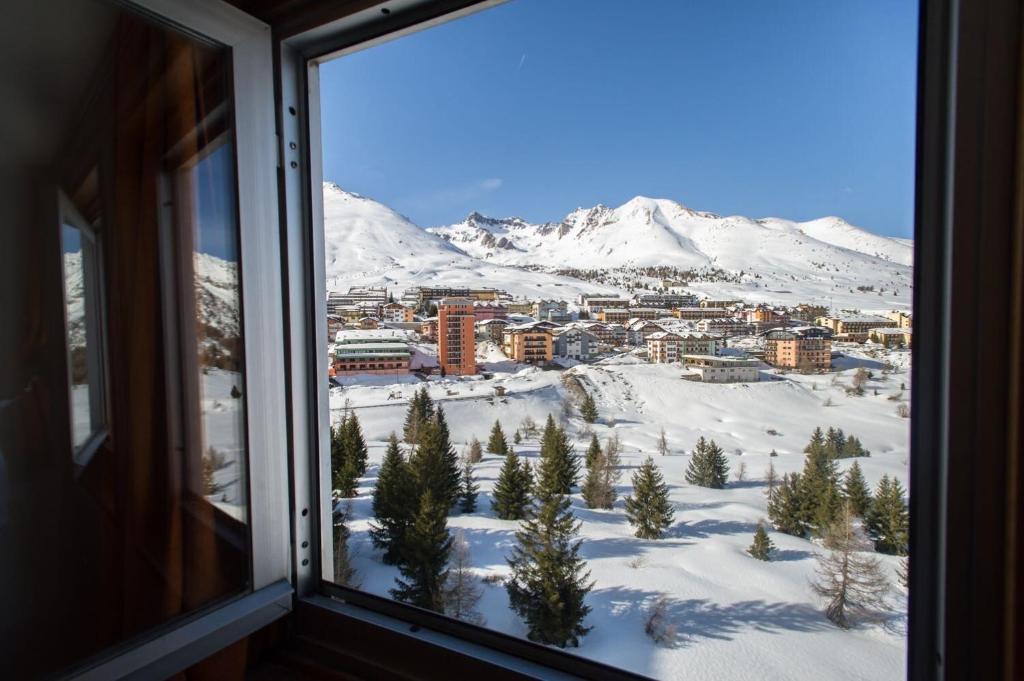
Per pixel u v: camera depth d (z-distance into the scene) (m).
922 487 0.68
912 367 0.68
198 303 1.11
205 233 1.11
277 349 1.18
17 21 0.89
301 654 1.20
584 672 0.95
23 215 0.90
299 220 1.23
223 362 1.14
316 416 1.26
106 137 1.00
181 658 0.99
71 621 0.96
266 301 1.15
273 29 1.16
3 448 0.88
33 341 0.92
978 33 0.59
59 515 0.95
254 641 1.19
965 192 0.60
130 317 1.03
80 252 0.98
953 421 0.61
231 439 1.15
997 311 0.58
